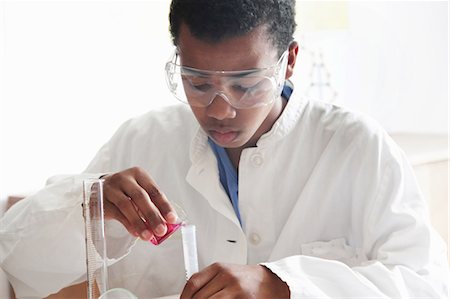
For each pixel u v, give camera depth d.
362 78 2.40
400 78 2.35
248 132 0.92
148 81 1.95
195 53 0.86
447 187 1.82
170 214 0.90
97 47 1.83
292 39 0.96
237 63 0.85
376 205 1.01
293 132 1.10
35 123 1.68
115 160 1.20
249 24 0.84
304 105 1.12
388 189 1.02
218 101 0.87
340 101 2.38
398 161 1.03
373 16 2.36
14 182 1.63
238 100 0.87
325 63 2.32
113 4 1.86
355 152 1.06
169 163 1.17
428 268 0.97
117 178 0.95
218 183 1.09
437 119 2.29
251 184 1.09
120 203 0.92
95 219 0.82
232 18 0.84
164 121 1.21
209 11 0.84
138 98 1.93
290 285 0.82
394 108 2.37
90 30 1.81
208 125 0.91
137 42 1.92
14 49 1.64
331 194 1.08
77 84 1.78
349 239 1.09
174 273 1.08
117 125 1.88
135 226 0.90
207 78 0.86
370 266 0.91
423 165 1.73
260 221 1.10
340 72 2.38
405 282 0.93
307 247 1.07
